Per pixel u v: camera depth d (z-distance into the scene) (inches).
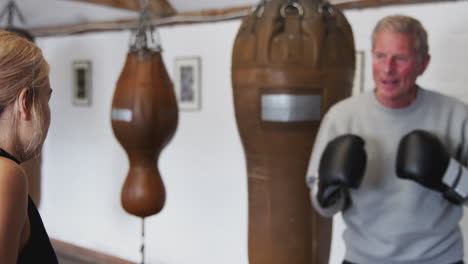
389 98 56.6
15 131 35.7
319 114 64.2
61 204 167.0
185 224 137.6
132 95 84.4
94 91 154.1
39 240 37.9
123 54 145.5
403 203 56.4
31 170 135.2
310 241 66.2
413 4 99.0
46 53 168.1
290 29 63.8
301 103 63.2
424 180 52.4
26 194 34.5
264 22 64.6
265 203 66.9
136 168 87.9
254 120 65.7
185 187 137.0
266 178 66.7
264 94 64.2
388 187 57.2
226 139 128.2
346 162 54.9
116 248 152.7
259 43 64.1
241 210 126.8
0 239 32.1
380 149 58.1
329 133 60.4
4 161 33.8
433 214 55.9
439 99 57.9
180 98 135.8
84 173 159.3
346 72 66.2
